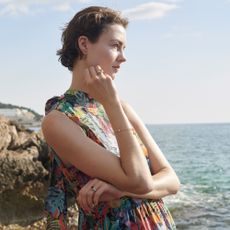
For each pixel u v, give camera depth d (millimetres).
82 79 2578
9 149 12625
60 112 2465
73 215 10875
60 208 2518
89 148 2367
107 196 2361
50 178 2562
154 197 2498
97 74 2438
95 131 2457
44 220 11938
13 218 11797
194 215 15477
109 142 2479
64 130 2416
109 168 2326
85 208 2367
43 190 12109
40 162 12250
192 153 59875
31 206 12008
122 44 2607
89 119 2482
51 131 2447
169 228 2535
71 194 2570
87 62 2572
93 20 2564
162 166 2703
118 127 2359
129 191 2344
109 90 2408
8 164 11891
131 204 2410
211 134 154125
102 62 2557
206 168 39688
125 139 2338
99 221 2408
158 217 2480
